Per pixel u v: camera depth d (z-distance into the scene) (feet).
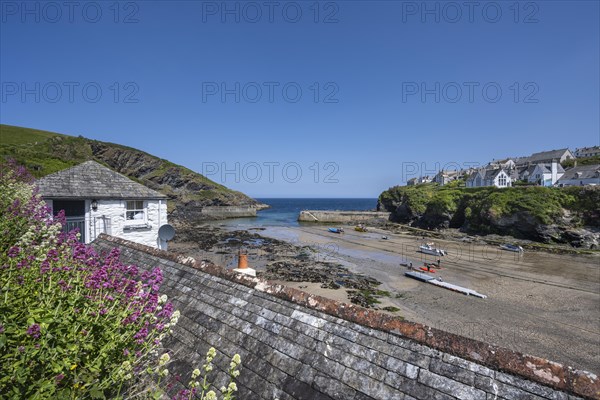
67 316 8.12
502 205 134.21
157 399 8.78
